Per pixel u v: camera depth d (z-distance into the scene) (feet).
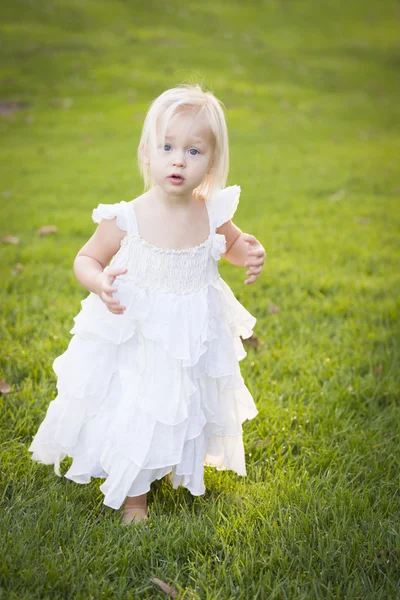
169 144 7.28
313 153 32.60
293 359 11.77
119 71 49.34
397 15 80.23
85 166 28.37
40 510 7.76
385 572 7.12
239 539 7.49
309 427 9.98
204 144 7.32
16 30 57.93
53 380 10.79
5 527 7.39
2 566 6.74
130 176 26.55
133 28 63.57
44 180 25.76
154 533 7.46
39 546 7.18
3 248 17.49
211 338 7.72
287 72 54.95
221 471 8.94
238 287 15.37
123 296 7.48
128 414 7.52
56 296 14.07
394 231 20.63
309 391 10.91
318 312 14.02
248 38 64.80
